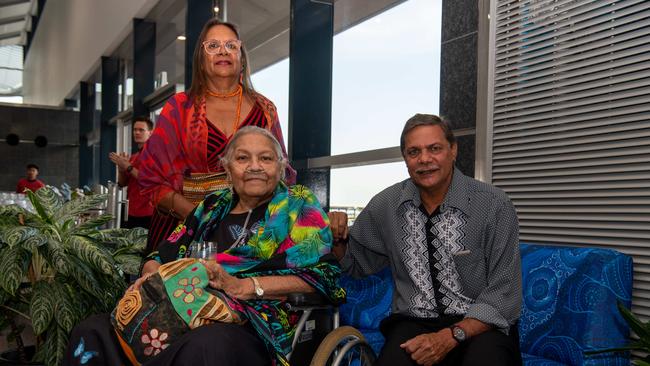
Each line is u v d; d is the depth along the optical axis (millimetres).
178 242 2084
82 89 12930
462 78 2998
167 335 1671
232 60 2451
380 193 2266
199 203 2240
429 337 1857
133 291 1729
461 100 2998
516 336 1994
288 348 1867
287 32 4805
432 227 2098
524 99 2635
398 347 1949
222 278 1789
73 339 1794
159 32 8086
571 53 2449
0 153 15055
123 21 8617
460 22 3023
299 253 1942
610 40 2301
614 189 2318
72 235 2555
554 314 2156
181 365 1594
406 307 2135
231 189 2133
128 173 5172
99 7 10445
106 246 2773
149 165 2432
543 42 2584
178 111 2490
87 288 2422
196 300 1691
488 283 2031
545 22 2568
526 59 2641
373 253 2355
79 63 12422
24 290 2590
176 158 2443
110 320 1771
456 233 2064
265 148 1998
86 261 2451
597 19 2357
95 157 12852
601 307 2043
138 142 5953
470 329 1880
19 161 15195
